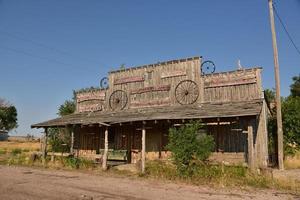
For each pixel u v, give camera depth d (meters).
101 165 21.20
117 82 26.14
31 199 10.57
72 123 22.81
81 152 26.53
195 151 15.68
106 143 20.44
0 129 90.94
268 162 22.06
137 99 24.77
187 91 22.31
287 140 24.73
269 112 25.50
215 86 21.22
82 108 28.16
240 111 16.88
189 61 22.69
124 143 24.08
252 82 19.91
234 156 18.86
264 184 13.66
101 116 24.36
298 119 24.89
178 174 15.78
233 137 19.14
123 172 18.69
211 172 15.11
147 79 24.52
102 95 26.95
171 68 23.44
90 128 26.42
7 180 14.85
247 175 14.66
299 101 26.62
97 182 14.72
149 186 13.64
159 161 19.80
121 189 12.77
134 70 25.36
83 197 11.00
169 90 23.23
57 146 29.59
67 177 16.45
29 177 16.12
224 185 13.76
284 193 12.16
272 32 19.69
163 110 21.92
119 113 24.36
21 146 53.66
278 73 19.22
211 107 19.84
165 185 13.97
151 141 22.61
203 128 20.11
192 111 19.45
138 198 10.93
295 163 21.86
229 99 20.58
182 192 12.18
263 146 19.67
